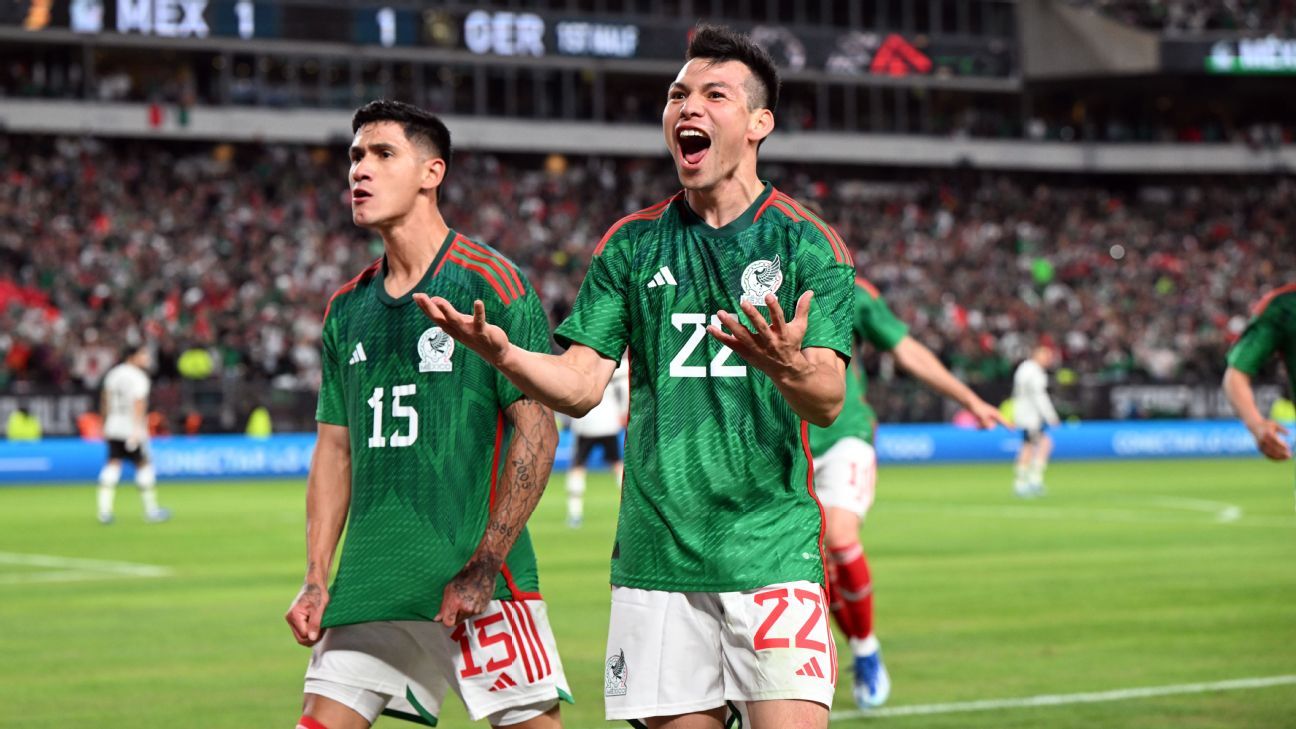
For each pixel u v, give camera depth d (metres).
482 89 42.62
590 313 3.78
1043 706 6.72
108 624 9.52
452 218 39.62
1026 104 47.53
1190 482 24.20
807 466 3.73
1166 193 49.12
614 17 42.25
